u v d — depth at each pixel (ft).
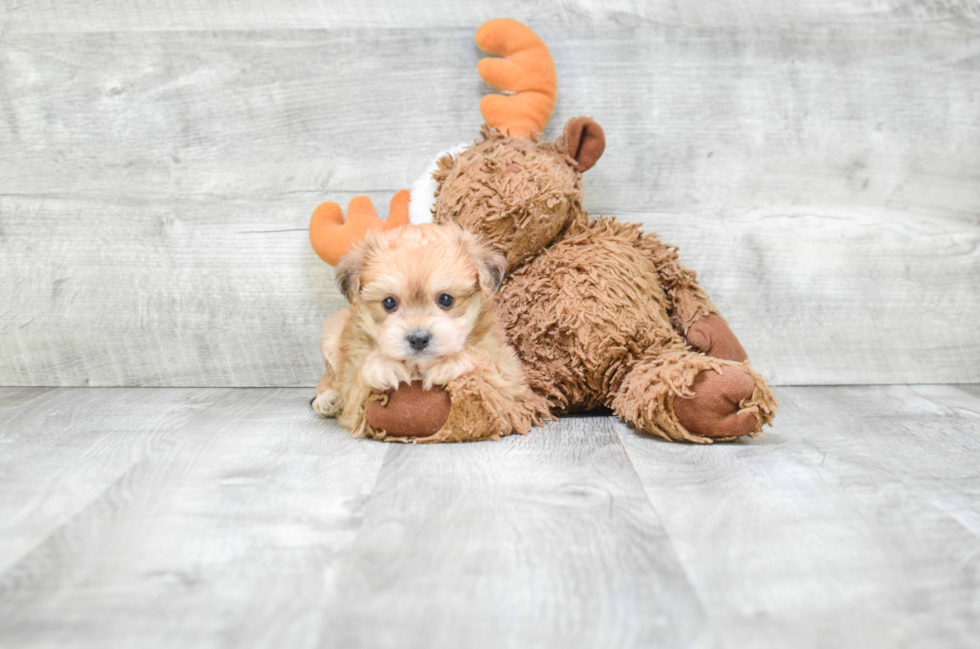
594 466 5.56
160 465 5.57
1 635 3.19
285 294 8.82
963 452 6.01
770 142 8.68
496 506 4.69
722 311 8.83
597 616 3.36
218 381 8.87
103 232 8.73
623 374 6.91
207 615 3.36
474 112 8.63
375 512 4.58
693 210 8.73
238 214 8.73
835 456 5.88
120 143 8.63
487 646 3.12
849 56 8.62
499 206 6.92
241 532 4.28
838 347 8.88
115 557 3.96
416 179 8.53
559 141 7.66
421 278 6.13
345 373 6.76
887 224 8.82
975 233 8.85
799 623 3.32
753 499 4.85
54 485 5.11
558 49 8.51
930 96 8.68
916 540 4.21
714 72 8.59
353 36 8.51
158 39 8.48
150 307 8.82
